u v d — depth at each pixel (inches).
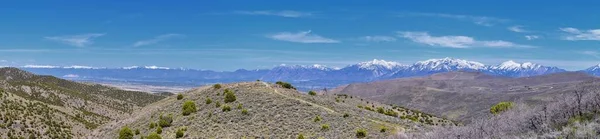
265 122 2886.3
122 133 3014.3
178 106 3619.6
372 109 4057.6
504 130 1669.5
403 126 2847.0
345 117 2923.2
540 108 1764.3
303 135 2603.3
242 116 3021.7
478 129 1747.0
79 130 5093.5
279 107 3142.2
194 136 2775.6
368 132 2583.7
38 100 6525.6
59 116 5334.6
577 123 1467.8
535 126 1592.0
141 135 3029.0
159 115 3472.0
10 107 4904.0
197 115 3213.6
